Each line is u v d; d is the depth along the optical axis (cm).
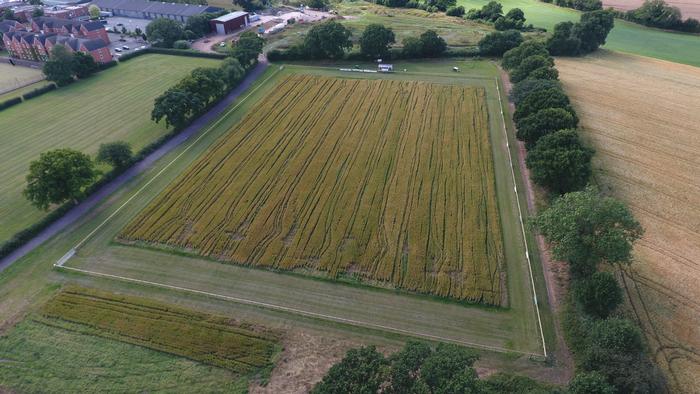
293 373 4262
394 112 9219
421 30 14600
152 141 8350
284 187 6981
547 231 4934
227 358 4400
